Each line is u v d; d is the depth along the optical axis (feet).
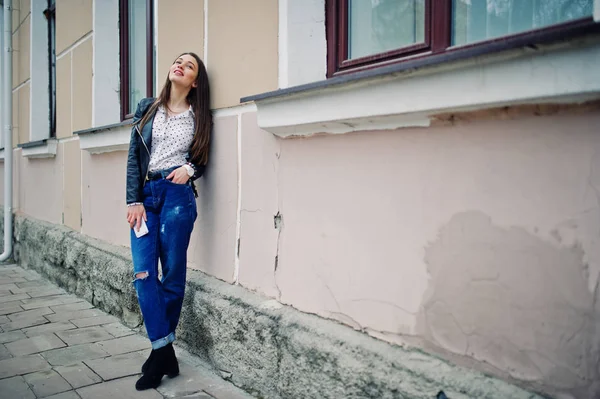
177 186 8.50
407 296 5.93
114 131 12.14
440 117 5.47
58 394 7.93
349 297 6.65
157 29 10.77
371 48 7.29
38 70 19.48
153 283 8.27
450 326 5.49
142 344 10.28
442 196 5.52
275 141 7.80
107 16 14.03
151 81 12.39
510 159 4.93
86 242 14.17
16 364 9.18
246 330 7.98
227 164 8.86
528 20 5.67
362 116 6.06
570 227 4.53
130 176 8.52
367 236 6.38
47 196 17.92
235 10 8.53
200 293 9.16
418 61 5.24
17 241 20.08
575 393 4.54
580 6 5.28
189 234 8.65
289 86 7.46
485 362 5.19
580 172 4.46
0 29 23.76
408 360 5.78
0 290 15.14
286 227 7.65
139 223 8.39
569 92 4.28
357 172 6.49
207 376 8.58
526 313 4.85
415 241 5.82
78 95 15.11
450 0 6.16
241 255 8.61
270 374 7.50
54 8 18.79
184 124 8.71
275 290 7.89
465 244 5.33
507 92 4.66
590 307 4.42
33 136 19.39
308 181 7.23
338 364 6.41
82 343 10.32
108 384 8.30
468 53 4.79
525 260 4.85
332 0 7.60
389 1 7.02
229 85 8.71
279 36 7.59
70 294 14.58
